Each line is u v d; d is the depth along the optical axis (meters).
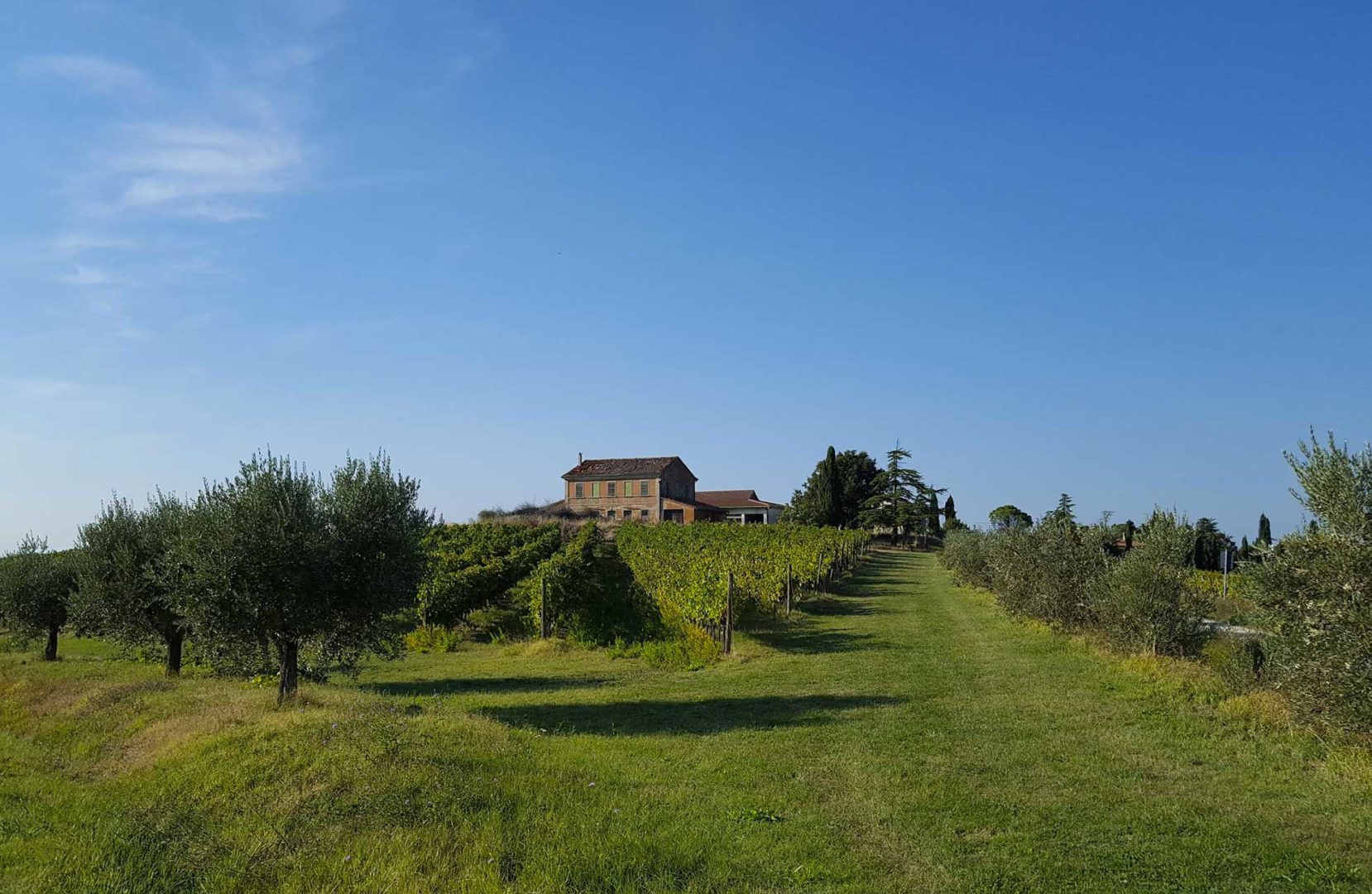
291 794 9.58
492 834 8.20
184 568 15.67
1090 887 6.96
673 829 8.45
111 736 14.12
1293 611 10.59
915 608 32.53
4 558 27.23
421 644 28.69
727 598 23.39
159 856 8.48
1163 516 18.94
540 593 29.31
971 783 9.92
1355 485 10.31
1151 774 10.04
